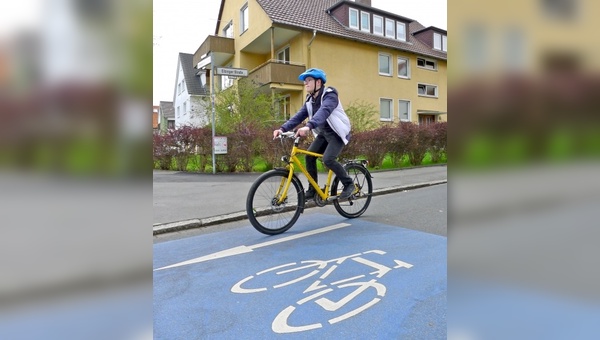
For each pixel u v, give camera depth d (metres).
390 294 2.49
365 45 19.94
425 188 7.50
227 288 2.64
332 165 4.32
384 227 4.32
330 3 21.81
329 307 2.32
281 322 2.14
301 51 18.14
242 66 21.58
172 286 2.69
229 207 5.39
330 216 5.00
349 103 18.03
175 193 6.64
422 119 23.48
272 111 15.12
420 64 22.89
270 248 3.59
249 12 19.77
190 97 30.27
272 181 4.14
